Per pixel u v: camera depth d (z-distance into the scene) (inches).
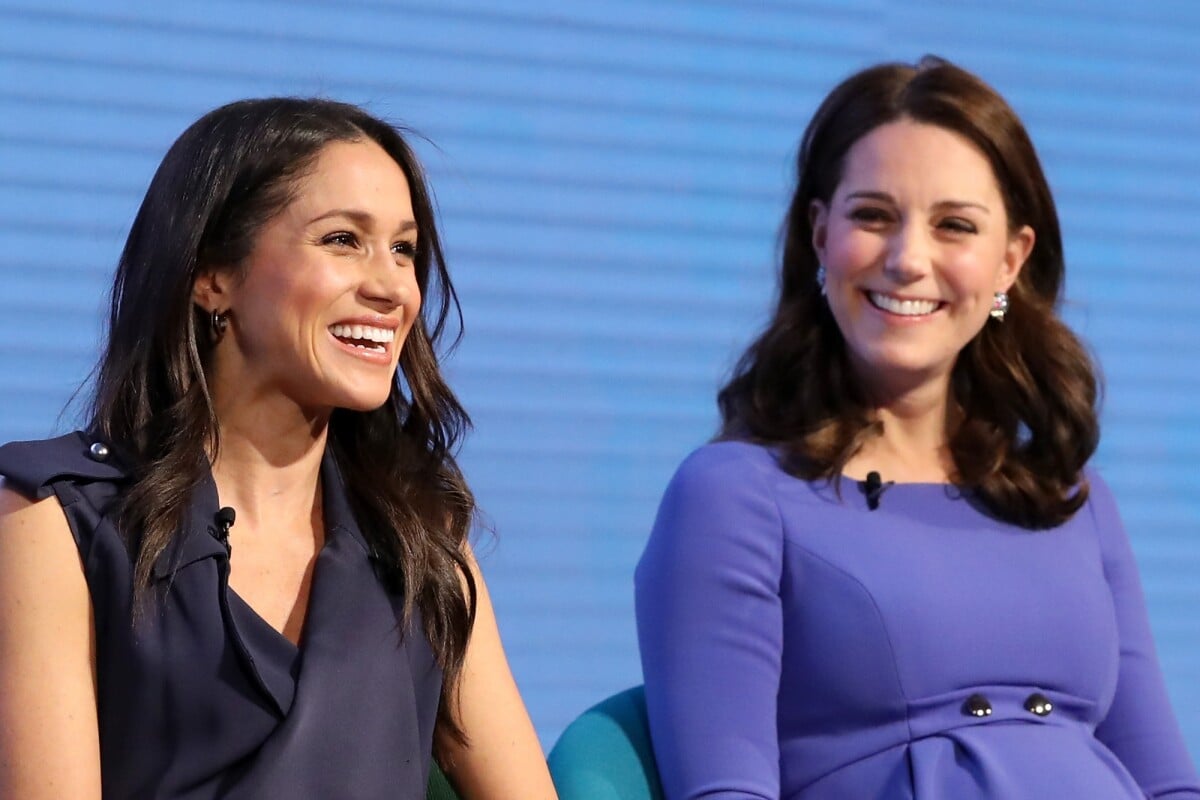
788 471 447.5
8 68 594.9
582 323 656.4
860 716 426.3
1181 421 727.7
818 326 469.1
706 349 670.5
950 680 427.2
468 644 386.3
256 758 341.7
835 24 698.2
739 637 427.8
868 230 452.8
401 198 368.5
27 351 589.3
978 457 459.8
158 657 340.5
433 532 380.2
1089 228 725.9
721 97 681.0
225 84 617.3
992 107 458.0
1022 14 727.1
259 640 348.8
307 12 628.7
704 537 436.5
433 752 389.7
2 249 589.3
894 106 457.7
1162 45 745.6
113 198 602.5
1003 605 435.5
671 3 678.5
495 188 649.6
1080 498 462.9
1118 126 735.1
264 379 361.1
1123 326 725.9
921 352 448.8
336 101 374.9
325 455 383.6
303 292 354.9
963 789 412.5
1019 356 471.8
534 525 643.5
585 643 644.7
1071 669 439.8
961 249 449.4
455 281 642.8
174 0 613.3
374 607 365.7
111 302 368.8
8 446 350.6
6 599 339.9
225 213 358.0
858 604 427.8
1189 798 450.0
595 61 666.8
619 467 656.4
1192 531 722.8
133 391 358.3
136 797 339.9
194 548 347.6
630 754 426.6
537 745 393.4
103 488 350.6
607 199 663.8
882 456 460.8
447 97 645.9
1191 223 740.7
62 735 333.7
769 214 682.8
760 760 416.5
